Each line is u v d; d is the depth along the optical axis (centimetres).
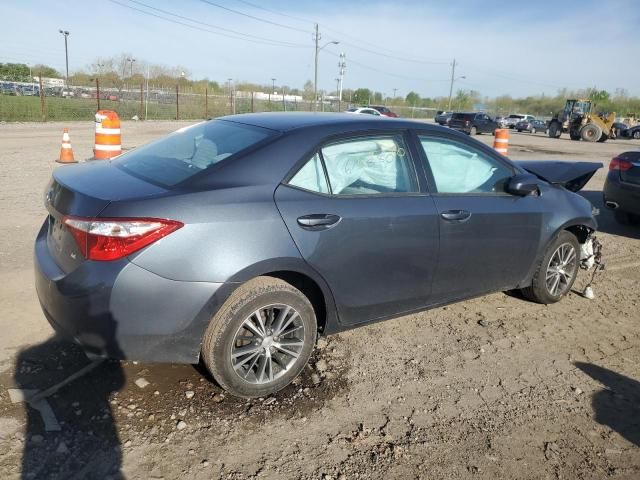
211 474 257
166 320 278
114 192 286
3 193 761
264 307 304
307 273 314
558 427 314
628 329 449
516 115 5188
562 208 460
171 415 297
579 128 3212
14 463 253
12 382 313
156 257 271
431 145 384
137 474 254
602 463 287
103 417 290
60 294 277
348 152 343
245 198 297
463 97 9650
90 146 1410
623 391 355
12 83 3148
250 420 299
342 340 397
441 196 378
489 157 418
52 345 355
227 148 327
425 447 288
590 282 537
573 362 389
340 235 323
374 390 337
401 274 359
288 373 323
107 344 276
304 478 260
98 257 269
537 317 460
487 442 296
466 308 470
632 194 742
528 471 277
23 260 501
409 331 419
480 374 364
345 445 285
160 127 2384
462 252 388
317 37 4791
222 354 295
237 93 4588
